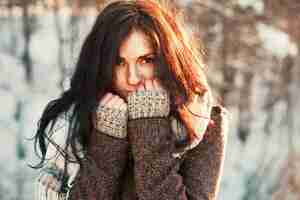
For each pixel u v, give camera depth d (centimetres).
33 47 973
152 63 226
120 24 221
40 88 956
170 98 229
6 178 862
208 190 237
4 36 984
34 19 971
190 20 834
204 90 232
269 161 893
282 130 906
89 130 231
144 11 224
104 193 227
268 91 905
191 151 237
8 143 901
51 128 232
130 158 236
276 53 894
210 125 239
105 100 229
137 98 229
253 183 879
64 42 923
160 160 228
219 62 877
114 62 222
